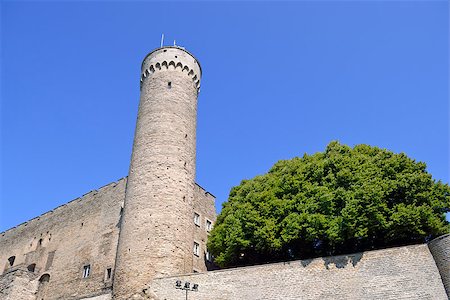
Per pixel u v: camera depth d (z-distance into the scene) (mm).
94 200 45781
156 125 37656
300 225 31594
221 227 37281
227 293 29562
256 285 29266
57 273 43250
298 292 28156
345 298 27047
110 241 40844
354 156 35281
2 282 43312
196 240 41656
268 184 37250
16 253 49750
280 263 29484
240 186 40906
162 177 35344
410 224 29094
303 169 36094
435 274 25969
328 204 31469
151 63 41344
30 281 43469
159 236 33062
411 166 32812
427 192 30812
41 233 48781
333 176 33875
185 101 39781
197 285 29703
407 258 26953
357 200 30391
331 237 29812
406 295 26000
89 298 34812
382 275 26953
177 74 40562
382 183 31328
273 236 32812
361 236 29781
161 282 31172
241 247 34219
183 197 35594
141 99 40344
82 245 43188
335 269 28078
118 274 32562
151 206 34125
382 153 34688
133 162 37031
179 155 36875
